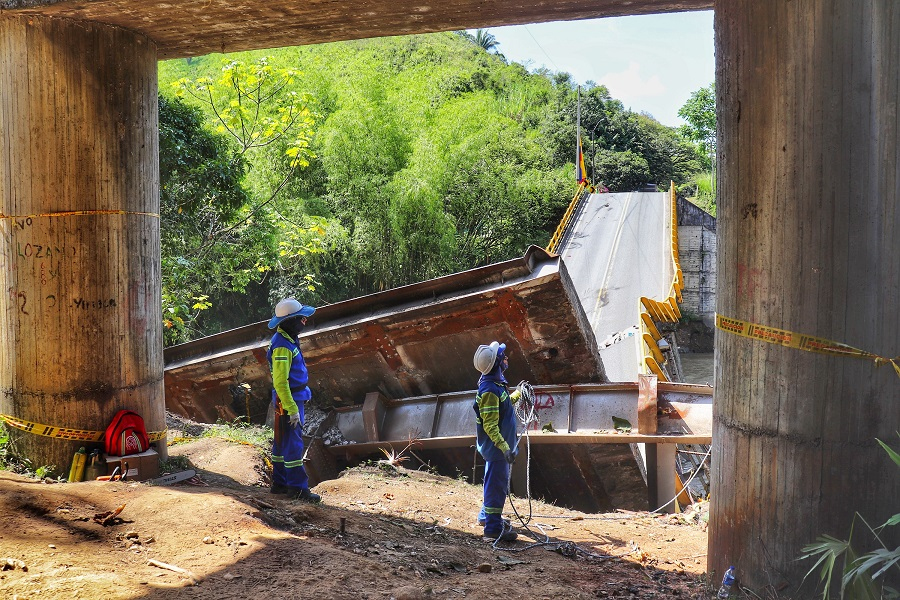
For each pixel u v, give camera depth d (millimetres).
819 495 4395
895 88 4168
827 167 4289
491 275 10383
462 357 11070
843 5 4195
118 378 6629
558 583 5305
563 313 10180
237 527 5000
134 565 4258
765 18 4508
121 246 6586
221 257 19594
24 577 3809
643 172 82625
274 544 4750
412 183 36562
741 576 4750
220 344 12570
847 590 4219
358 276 37500
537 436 10016
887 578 4238
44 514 4945
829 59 4246
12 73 6344
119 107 6535
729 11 4840
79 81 6324
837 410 4336
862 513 4316
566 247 38594
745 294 4727
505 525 6711
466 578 5102
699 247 41062
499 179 46844
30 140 6332
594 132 86812
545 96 85438
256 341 12273
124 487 5891
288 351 6293
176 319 16922
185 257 18297
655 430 9578
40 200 6355
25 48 6285
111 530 4828
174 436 10047
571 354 10594
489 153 47562
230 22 6613
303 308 6371
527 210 49844
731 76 4828
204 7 6195
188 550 4574
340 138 36938
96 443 6535
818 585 4352
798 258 4418
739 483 4785
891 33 4148
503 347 6762
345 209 37344
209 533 4871
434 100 49438
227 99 23000
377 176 36938
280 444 6484
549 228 53438
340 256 36219
